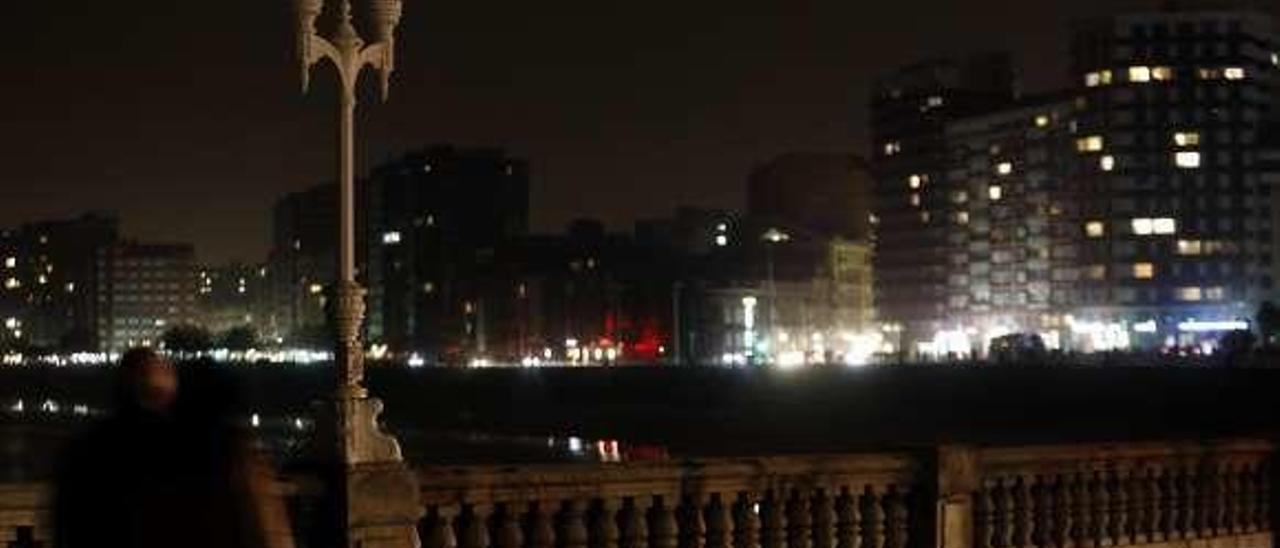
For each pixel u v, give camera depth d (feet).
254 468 25.08
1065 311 643.45
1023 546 50.29
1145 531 54.54
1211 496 57.00
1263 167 606.96
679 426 441.27
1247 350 423.64
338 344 38.75
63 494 24.08
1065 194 646.33
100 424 24.54
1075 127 639.35
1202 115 606.96
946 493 47.47
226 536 24.23
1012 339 566.77
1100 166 622.13
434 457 367.25
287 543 26.53
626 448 394.93
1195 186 606.55
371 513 37.35
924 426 376.27
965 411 366.84
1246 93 606.96
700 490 42.83
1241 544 57.77
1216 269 602.44
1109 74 620.08
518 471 39.93
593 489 40.98
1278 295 606.55
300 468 38.04
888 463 46.75
